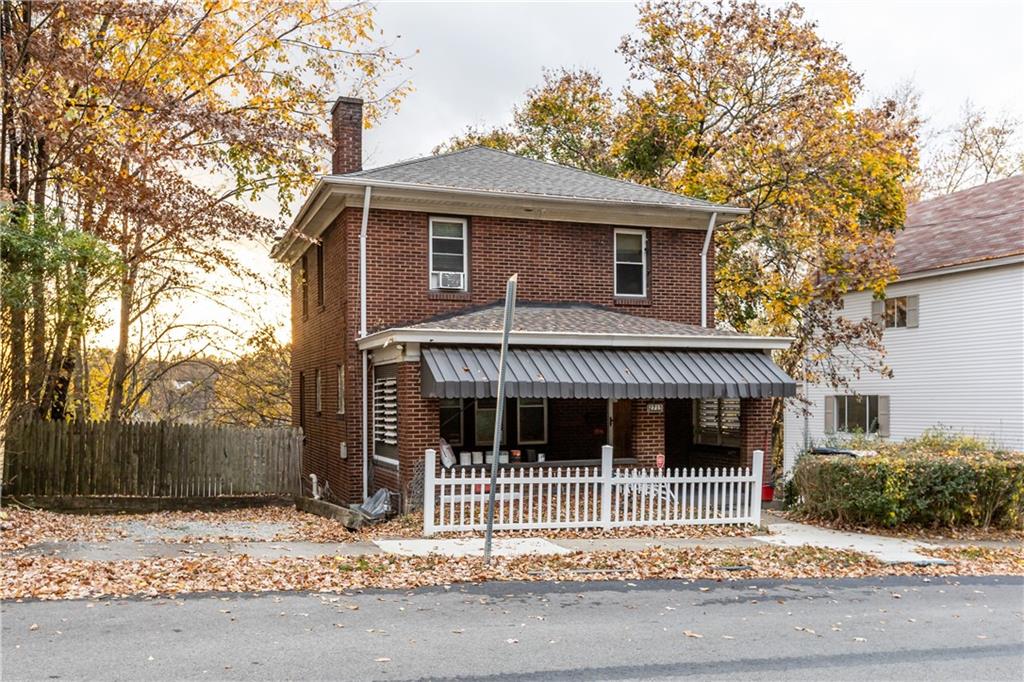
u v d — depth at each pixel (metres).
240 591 9.84
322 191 18.86
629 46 29.47
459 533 14.23
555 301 20.25
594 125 33.91
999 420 24.86
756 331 30.98
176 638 7.93
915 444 21.38
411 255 19.09
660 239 21.31
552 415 21.00
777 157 25.11
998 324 24.97
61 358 18.98
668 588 10.84
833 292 26.67
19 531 13.36
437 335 15.77
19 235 15.52
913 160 27.91
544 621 9.02
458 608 9.48
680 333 17.97
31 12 17.84
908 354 28.06
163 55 20.05
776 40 27.34
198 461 19.42
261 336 24.77
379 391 18.38
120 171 18.58
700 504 15.58
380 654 7.66
